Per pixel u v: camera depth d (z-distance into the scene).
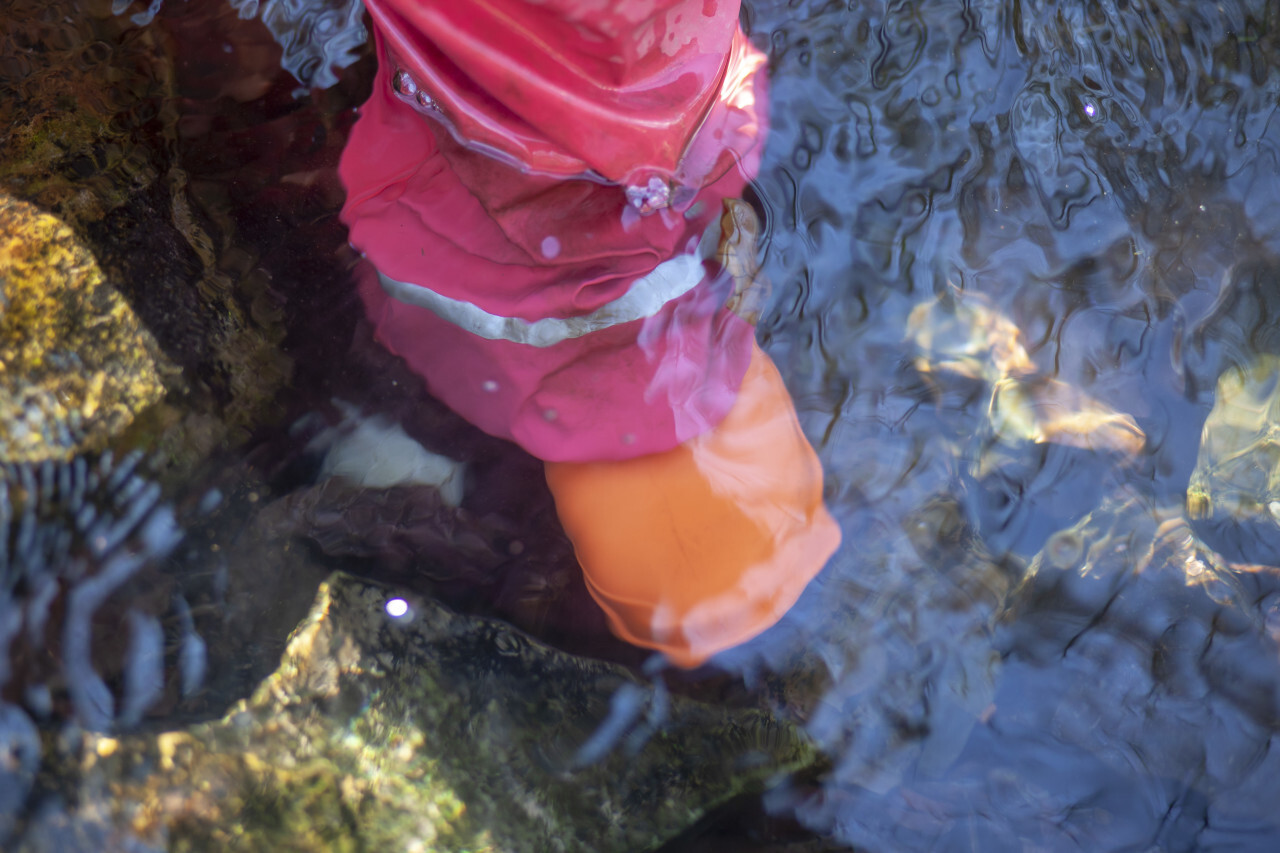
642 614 1.55
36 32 1.91
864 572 1.57
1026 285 1.84
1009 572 1.57
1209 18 2.22
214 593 1.44
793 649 1.52
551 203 1.55
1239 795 1.38
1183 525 1.62
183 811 1.27
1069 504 1.63
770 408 1.66
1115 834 1.35
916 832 1.38
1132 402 1.73
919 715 1.46
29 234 1.52
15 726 1.24
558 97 1.40
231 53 1.94
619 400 1.59
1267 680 1.47
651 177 1.52
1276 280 1.89
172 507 1.47
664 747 1.47
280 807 1.32
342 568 1.55
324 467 1.60
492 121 1.47
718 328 1.69
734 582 1.55
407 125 1.69
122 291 1.55
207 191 1.75
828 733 1.46
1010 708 1.46
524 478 1.65
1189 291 1.86
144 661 1.35
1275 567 1.59
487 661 1.52
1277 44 2.19
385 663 1.48
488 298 1.58
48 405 1.43
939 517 1.61
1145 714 1.45
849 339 1.76
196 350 1.58
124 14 1.97
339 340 1.66
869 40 2.14
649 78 1.46
